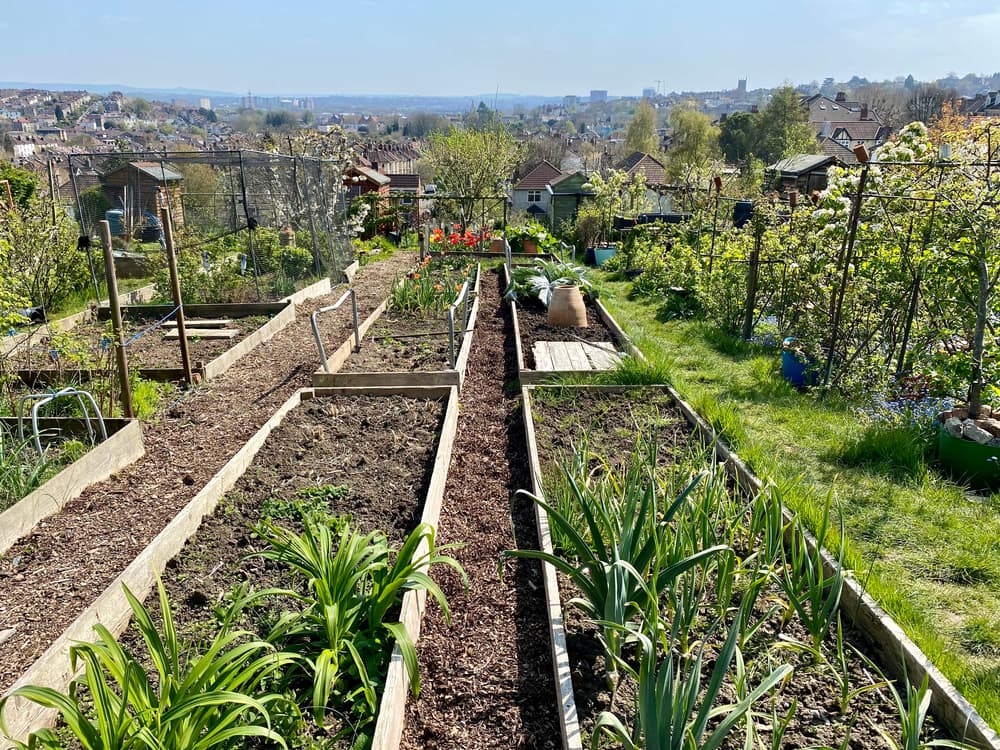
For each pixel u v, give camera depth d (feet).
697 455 14.51
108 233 18.74
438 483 16.16
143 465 18.19
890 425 18.40
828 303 24.59
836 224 23.21
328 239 42.63
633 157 152.05
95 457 17.02
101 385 21.18
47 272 34.65
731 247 33.65
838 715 9.43
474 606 12.49
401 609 11.14
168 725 7.89
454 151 83.51
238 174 42.01
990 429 16.53
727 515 12.76
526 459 18.52
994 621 11.35
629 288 42.65
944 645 10.60
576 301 32.30
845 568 12.02
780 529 11.38
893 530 14.14
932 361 19.20
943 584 12.41
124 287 38.01
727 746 9.04
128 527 14.97
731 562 10.80
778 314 28.99
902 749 8.64
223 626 9.64
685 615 10.32
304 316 34.60
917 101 168.04
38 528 14.96
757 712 9.15
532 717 9.93
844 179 22.85
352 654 9.81
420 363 26.30
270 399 22.97
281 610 11.81
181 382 24.47
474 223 75.87
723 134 189.57
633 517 11.14
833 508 14.84
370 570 11.44
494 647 11.41
